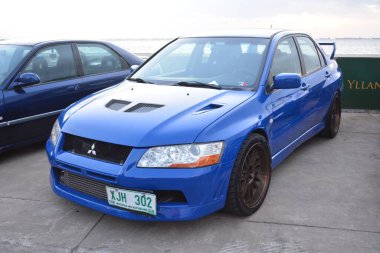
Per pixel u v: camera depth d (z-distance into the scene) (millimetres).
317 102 4496
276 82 3398
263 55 3693
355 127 5891
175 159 2611
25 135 4516
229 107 3023
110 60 5594
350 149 4820
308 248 2678
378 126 5941
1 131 4246
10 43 5016
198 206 2678
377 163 4324
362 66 6723
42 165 4320
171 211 2658
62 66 4969
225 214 3145
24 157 4586
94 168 2734
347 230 2896
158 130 2707
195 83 3574
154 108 3020
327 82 4773
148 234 2875
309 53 4664
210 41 4105
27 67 4582
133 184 2602
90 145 2846
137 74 4102
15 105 4336
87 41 5398
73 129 2969
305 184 3746
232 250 2672
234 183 2871
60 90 4812
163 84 3676
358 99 6855
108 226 2984
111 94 3477
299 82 3379
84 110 3178
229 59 3791
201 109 2975
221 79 3596
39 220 3084
